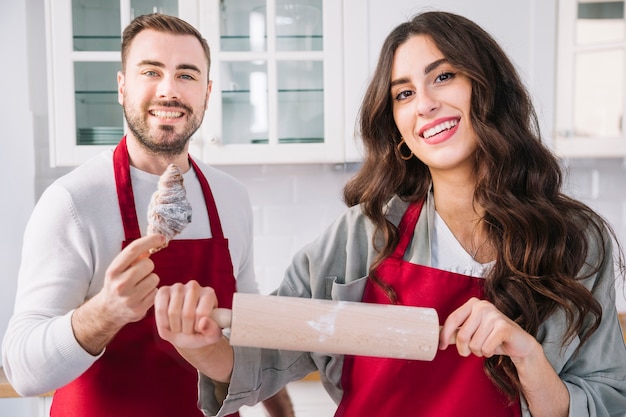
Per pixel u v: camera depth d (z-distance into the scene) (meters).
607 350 0.97
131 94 1.35
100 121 2.03
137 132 1.35
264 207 2.41
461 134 1.00
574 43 2.08
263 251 2.42
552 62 2.09
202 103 1.41
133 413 1.27
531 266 0.97
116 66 2.03
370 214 1.08
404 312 0.82
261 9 2.07
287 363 1.06
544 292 0.95
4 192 2.16
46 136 2.27
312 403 1.94
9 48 2.17
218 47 2.04
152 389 1.28
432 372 0.98
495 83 1.02
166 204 0.92
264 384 1.04
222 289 1.39
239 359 0.98
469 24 1.02
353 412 1.01
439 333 0.86
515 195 1.03
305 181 2.41
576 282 0.96
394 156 1.11
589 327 0.98
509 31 2.10
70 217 1.24
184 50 1.35
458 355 0.98
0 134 2.16
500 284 0.97
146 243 0.88
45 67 2.24
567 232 1.00
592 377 0.96
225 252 1.42
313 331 0.79
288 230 2.42
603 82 2.13
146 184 1.36
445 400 0.96
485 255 1.03
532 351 0.86
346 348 0.80
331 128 2.09
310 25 2.09
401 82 1.01
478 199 1.01
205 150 2.06
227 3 2.06
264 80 2.10
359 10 2.07
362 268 1.08
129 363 1.27
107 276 0.90
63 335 1.06
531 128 1.12
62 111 1.99
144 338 1.28
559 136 2.11
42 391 1.12
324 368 1.07
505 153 1.00
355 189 1.18
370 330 0.80
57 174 2.29
